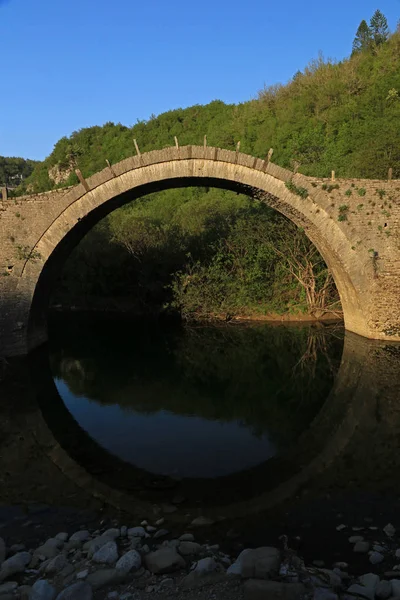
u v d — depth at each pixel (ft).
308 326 76.54
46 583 15.07
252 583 14.43
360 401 38.40
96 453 29.66
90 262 105.29
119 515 21.40
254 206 94.53
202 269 84.33
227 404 40.22
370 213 53.93
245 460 28.30
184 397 42.42
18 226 52.65
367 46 171.22
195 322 85.30
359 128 111.75
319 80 153.07
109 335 74.64
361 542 18.24
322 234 54.24
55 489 24.45
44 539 19.42
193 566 16.48
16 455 29.48
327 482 24.50
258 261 83.25
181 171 53.93
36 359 56.75
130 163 53.31
